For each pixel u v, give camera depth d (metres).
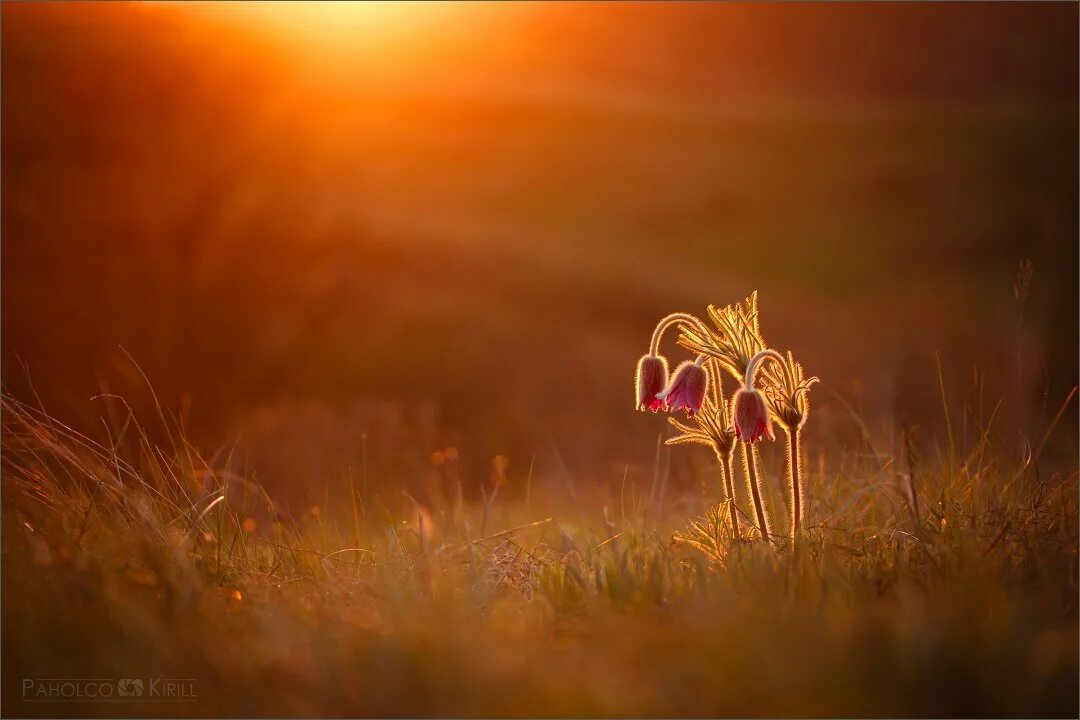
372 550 3.58
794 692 2.11
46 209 8.31
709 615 2.44
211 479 4.30
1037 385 4.57
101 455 3.72
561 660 2.38
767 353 3.04
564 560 3.46
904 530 3.21
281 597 2.91
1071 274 13.52
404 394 10.63
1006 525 2.85
